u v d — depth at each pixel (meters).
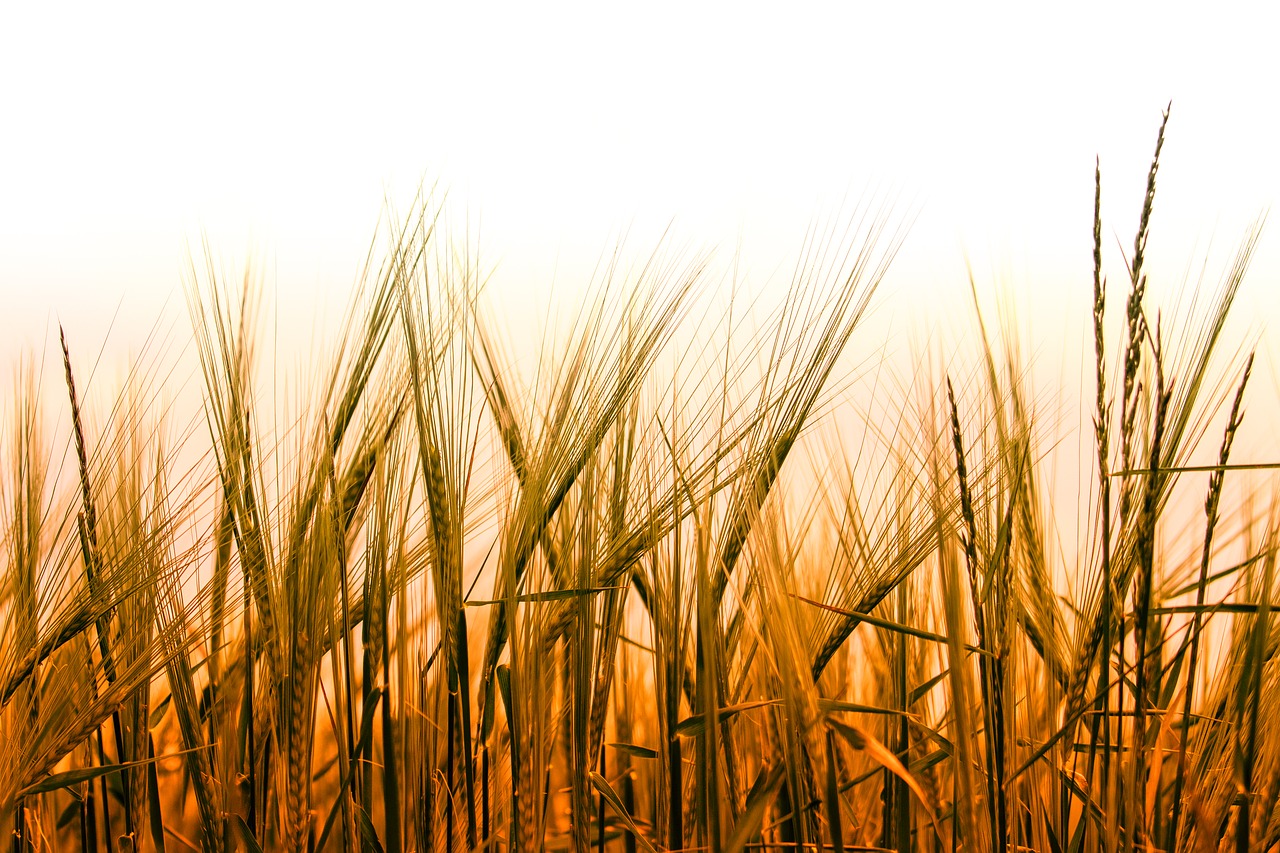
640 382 0.97
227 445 0.97
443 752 0.98
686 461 0.97
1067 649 0.98
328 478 0.97
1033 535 0.98
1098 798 0.98
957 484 0.94
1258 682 0.92
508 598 0.95
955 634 0.92
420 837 0.96
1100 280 0.91
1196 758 0.97
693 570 0.97
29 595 0.98
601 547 0.97
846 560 0.98
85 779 0.97
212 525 0.98
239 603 0.98
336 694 0.96
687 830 0.98
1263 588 0.92
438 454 0.96
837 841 0.91
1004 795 0.92
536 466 0.97
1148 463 0.94
